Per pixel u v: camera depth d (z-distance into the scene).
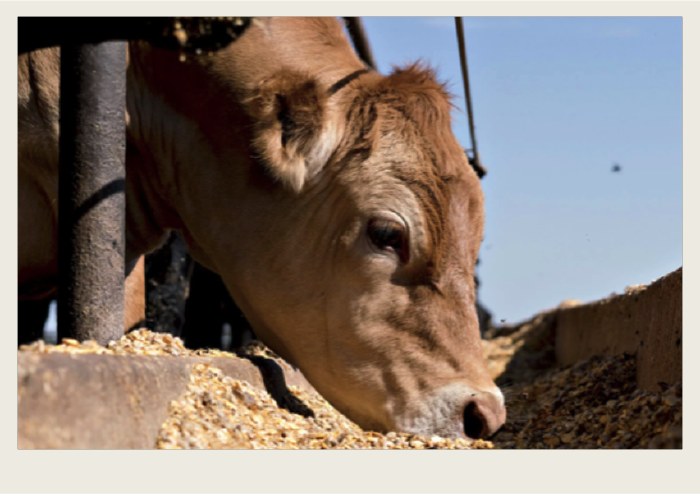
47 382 1.37
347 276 1.86
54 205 1.99
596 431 1.83
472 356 1.85
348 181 1.86
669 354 1.89
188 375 1.67
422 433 1.81
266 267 1.91
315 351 1.89
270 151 1.82
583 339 3.15
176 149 1.96
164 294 2.42
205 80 1.91
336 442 1.71
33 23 1.72
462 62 2.13
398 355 1.84
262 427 1.70
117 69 1.78
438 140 1.86
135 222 2.05
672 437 1.59
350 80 1.91
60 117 1.77
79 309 1.74
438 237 1.84
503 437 1.97
